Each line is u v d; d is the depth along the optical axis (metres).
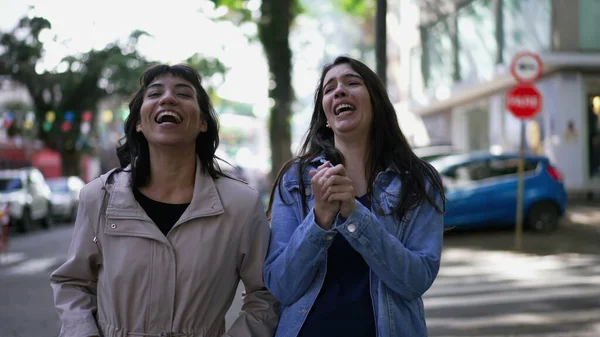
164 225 2.51
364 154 2.64
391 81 35.00
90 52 23.45
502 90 21.56
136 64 23.42
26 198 19.00
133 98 2.65
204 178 2.57
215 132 2.69
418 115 30.55
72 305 2.52
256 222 2.62
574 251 11.20
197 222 2.50
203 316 2.49
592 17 17.72
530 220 13.23
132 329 2.44
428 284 2.38
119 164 2.70
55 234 19.02
